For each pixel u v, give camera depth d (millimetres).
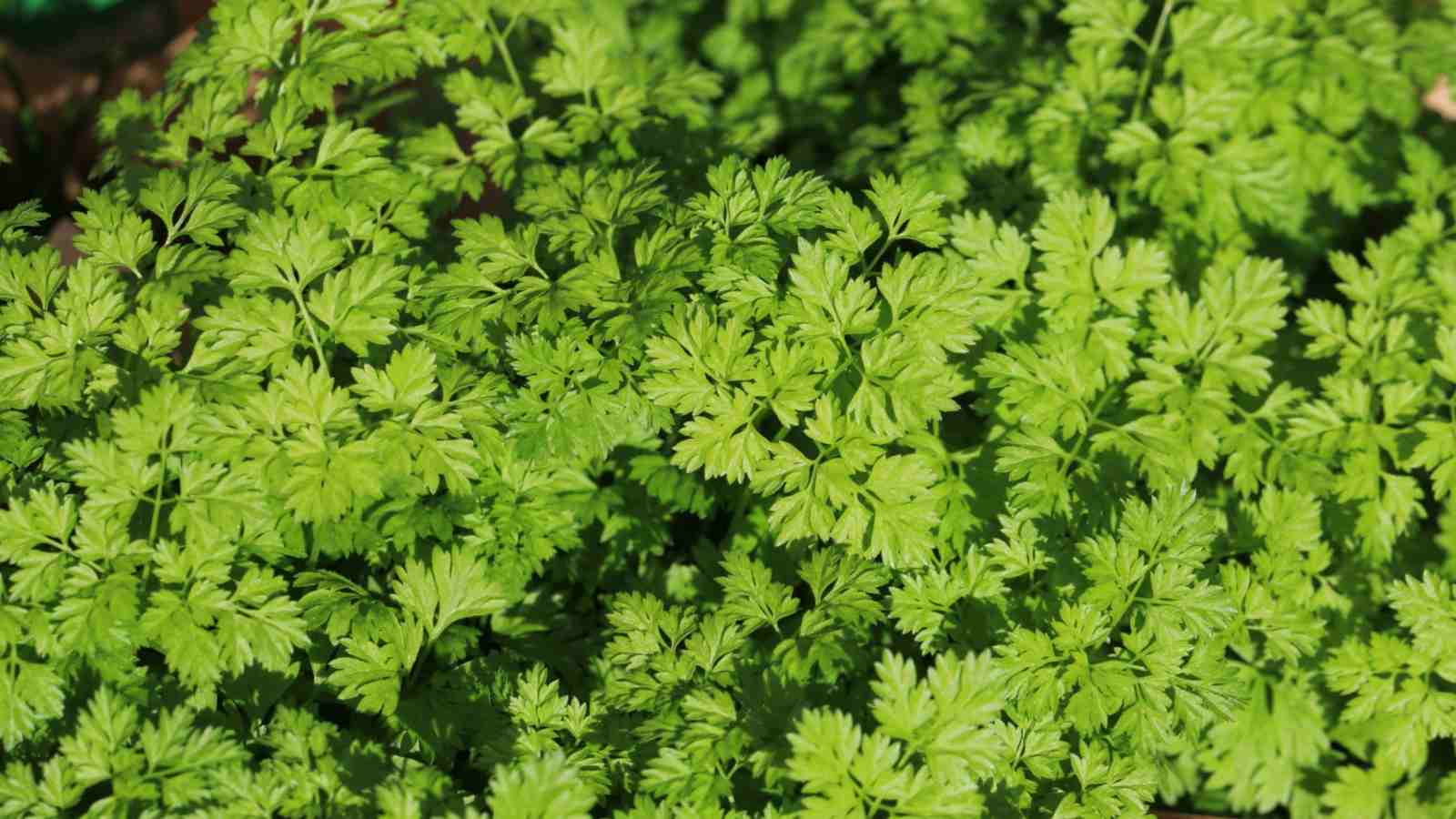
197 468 755
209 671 744
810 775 732
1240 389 830
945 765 737
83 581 745
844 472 769
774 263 780
